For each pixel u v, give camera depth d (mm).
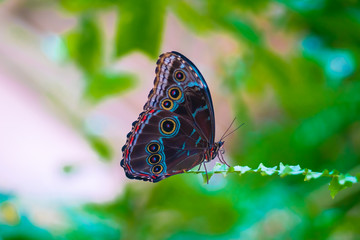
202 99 722
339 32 769
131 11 721
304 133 819
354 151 815
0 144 1164
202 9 748
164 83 710
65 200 773
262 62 770
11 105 1206
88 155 1111
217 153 735
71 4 751
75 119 823
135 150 710
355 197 787
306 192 809
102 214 771
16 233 720
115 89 796
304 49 794
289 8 756
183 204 780
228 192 809
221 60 818
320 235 768
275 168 619
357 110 806
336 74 804
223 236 775
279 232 785
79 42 769
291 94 800
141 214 773
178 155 722
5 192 754
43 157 1117
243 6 753
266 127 851
